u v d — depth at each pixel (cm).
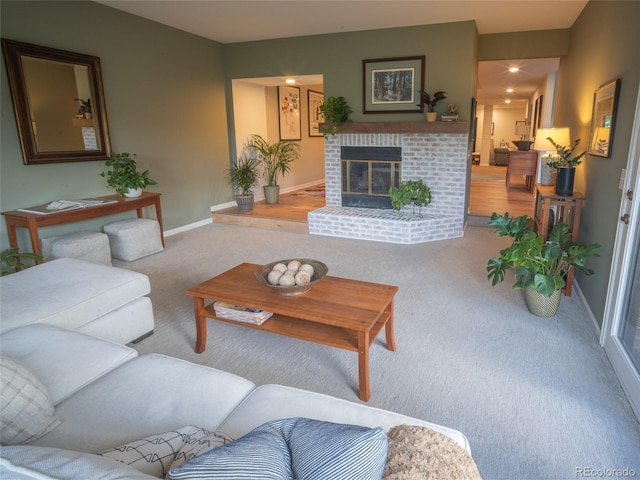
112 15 432
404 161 522
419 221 479
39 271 253
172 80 515
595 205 307
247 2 410
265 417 129
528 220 299
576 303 314
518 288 283
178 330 280
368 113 535
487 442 176
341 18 463
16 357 165
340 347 210
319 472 77
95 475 73
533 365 233
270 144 718
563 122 535
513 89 1007
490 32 531
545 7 418
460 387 214
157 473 102
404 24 488
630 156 230
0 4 340
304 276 226
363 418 126
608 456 168
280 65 571
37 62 367
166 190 524
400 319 291
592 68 362
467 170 520
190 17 463
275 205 650
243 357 246
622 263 228
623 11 271
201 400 143
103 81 429
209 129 585
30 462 77
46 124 378
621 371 214
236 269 274
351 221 504
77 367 161
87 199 417
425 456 88
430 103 489
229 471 75
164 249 471
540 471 161
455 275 374
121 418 136
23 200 372
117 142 452
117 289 239
